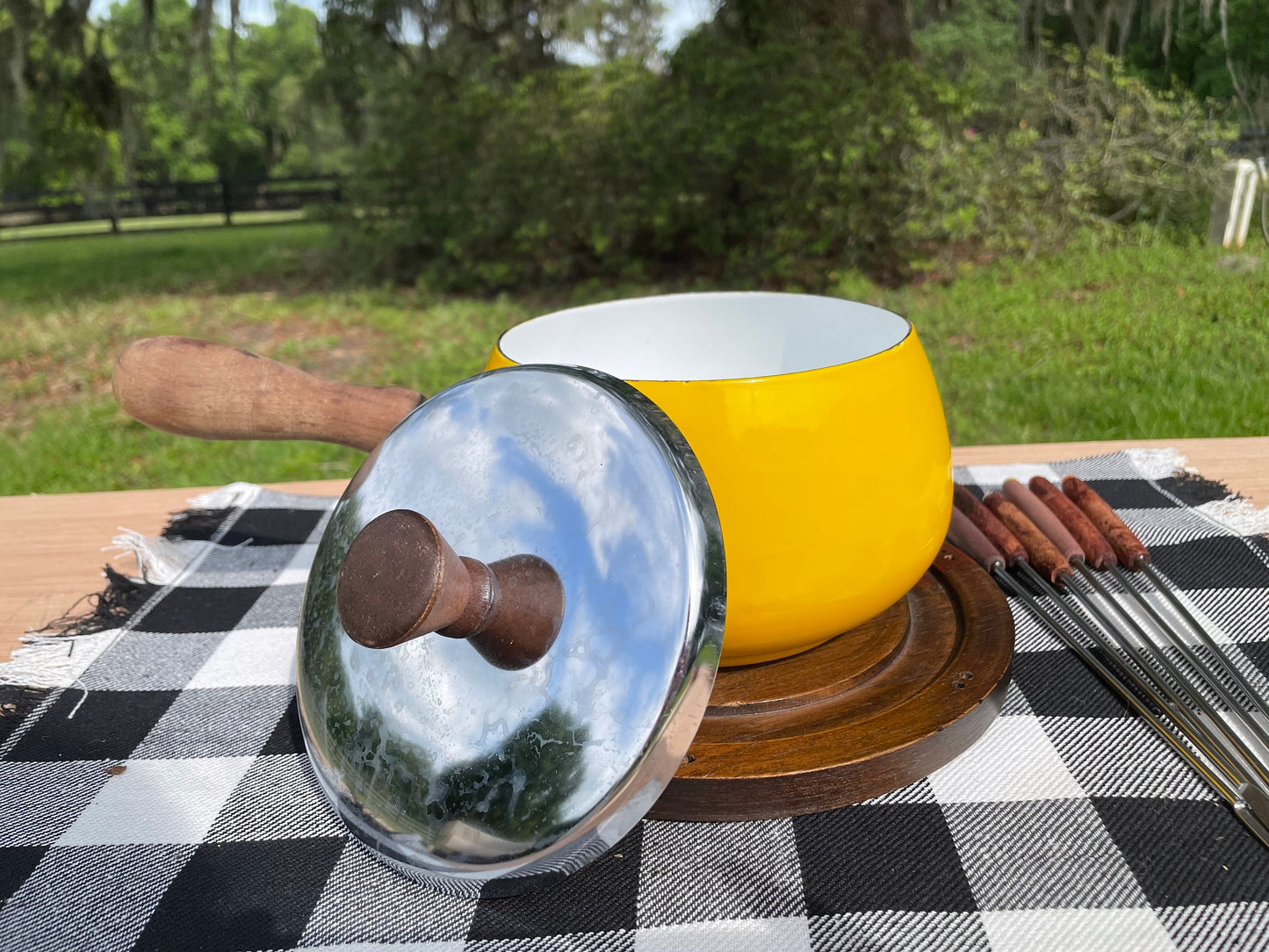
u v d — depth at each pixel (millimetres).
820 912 406
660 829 461
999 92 4922
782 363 653
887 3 4785
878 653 537
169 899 434
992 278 4363
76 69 5289
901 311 3996
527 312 4605
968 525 661
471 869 380
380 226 5422
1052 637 605
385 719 412
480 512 420
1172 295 3891
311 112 5617
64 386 3891
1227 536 718
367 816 408
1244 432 2670
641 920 408
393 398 558
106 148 5840
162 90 5441
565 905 418
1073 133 4848
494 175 5070
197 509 887
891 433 471
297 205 8812
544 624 385
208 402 545
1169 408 2816
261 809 493
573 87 4949
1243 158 4547
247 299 5145
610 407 420
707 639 377
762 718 492
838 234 4641
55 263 6770
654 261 5188
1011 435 2807
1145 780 472
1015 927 391
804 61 4680
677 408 446
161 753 542
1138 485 825
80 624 689
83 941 413
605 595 387
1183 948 375
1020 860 426
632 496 397
